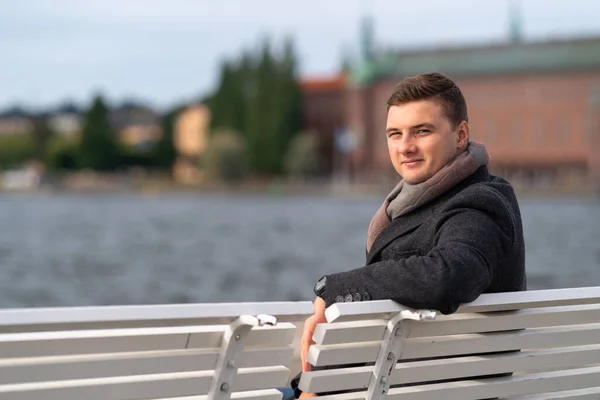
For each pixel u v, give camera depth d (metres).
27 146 181.12
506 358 2.86
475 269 2.62
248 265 43.19
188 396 2.43
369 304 2.51
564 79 123.19
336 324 2.48
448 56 130.25
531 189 119.94
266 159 131.50
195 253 50.09
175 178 153.25
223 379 2.38
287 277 37.84
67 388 2.17
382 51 133.50
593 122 121.50
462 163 2.94
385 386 2.65
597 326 3.08
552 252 39.25
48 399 2.15
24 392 2.12
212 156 133.12
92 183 155.12
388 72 131.00
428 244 2.90
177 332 2.29
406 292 2.58
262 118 131.75
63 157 160.62
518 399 2.96
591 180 120.81
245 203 118.31
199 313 2.20
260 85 131.75
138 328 2.25
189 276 38.75
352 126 132.88
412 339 2.65
